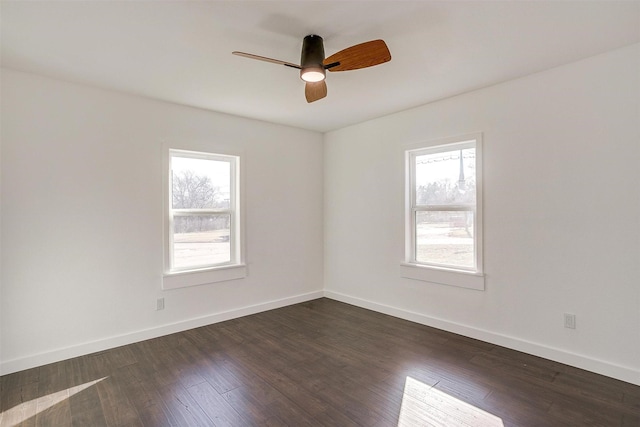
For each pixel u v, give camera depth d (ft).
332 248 15.70
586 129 8.51
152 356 9.64
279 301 14.40
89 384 8.13
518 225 9.72
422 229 12.47
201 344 10.50
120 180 10.45
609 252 8.20
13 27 6.82
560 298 8.97
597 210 8.37
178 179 11.93
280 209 14.51
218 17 6.55
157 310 11.18
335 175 15.51
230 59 8.30
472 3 6.16
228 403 7.31
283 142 14.60
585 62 8.49
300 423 6.63
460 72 9.23
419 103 11.77
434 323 11.82
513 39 7.47
